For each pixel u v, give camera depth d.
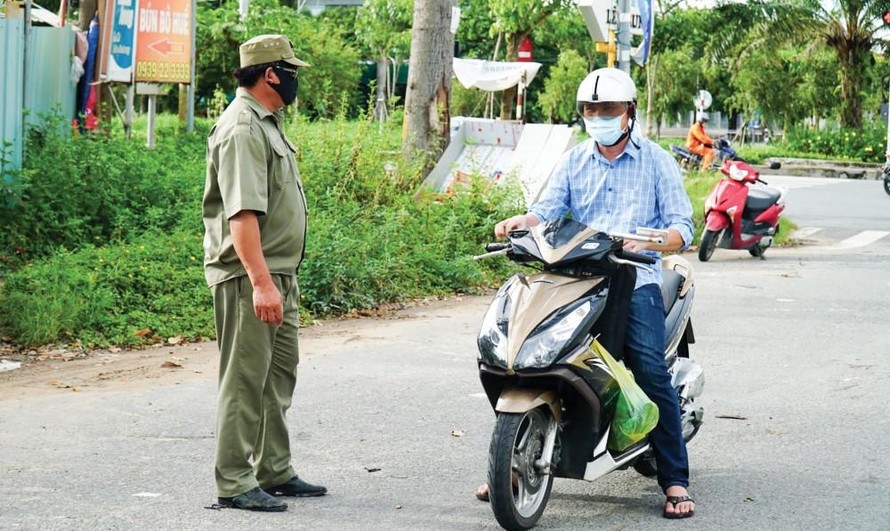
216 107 23.22
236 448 6.84
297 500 7.11
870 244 22.27
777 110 61.62
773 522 6.79
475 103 59.94
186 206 15.86
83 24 26.17
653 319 6.84
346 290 14.16
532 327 6.31
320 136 18.19
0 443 8.21
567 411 6.53
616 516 6.91
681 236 6.70
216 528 6.54
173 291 12.81
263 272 6.61
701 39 54.19
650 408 6.51
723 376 10.75
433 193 17.91
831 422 9.13
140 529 6.49
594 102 6.79
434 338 12.44
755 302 15.01
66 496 7.07
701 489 7.46
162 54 22.52
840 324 13.42
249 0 38.16
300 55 38.84
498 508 6.30
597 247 6.39
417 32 19.55
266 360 6.83
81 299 11.91
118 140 19.64
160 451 8.10
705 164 34.75
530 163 19.70
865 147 52.28
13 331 11.45
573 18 46.84
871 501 7.20
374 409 9.42
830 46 55.22
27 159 16.20
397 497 7.20
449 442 8.49
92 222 15.33
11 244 14.34
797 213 28.17
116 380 10.18
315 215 15.80
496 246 6.79
